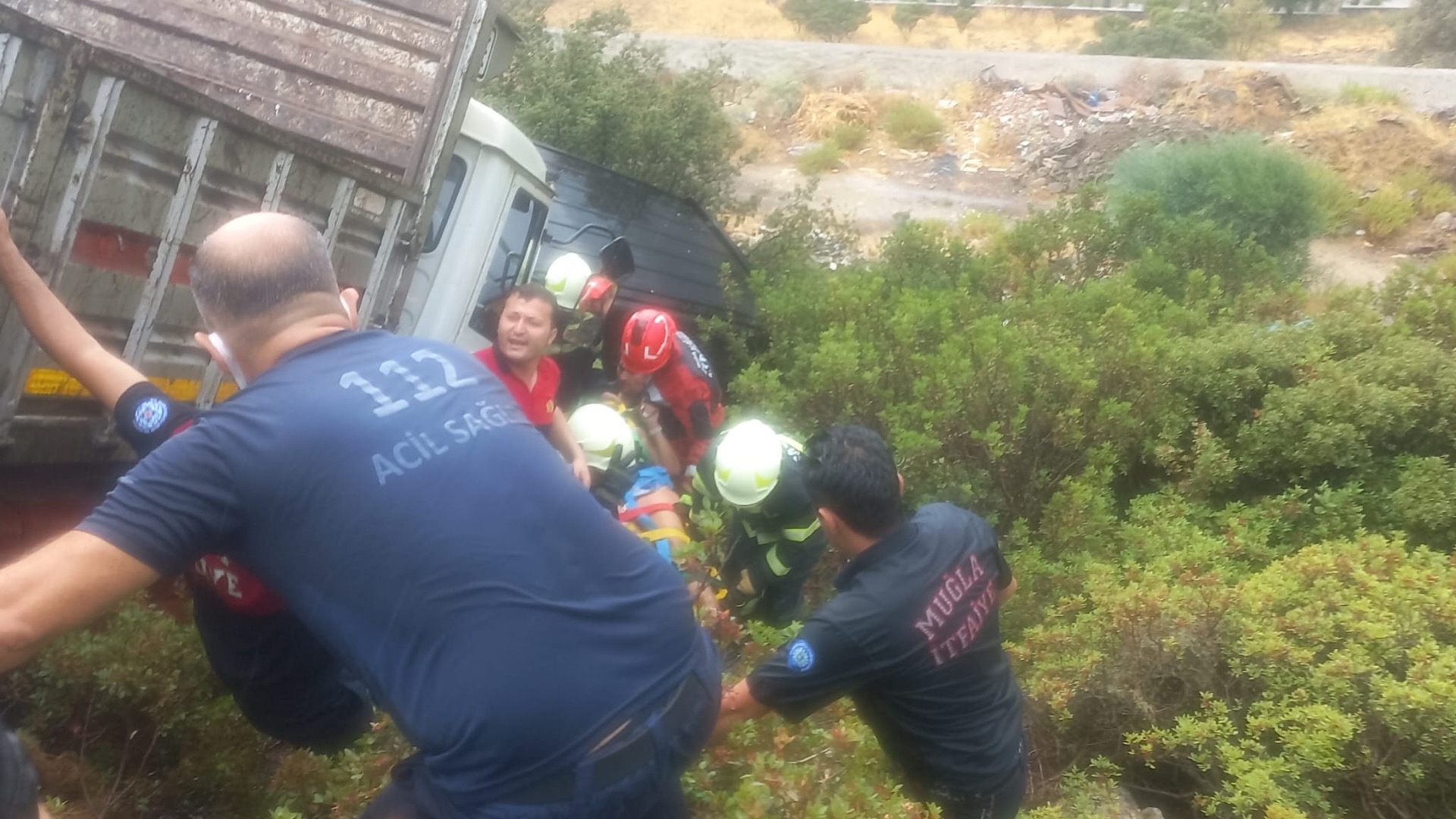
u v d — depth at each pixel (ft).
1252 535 16.24
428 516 4.97
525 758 4.96
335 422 5.05
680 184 39.24
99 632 9.92
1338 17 106.42
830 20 106.83
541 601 5.06
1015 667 13.53
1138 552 15.81
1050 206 56.34
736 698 8.52
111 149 9.48
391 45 16.14
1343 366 19.57
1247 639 11.99
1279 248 41.34
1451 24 86.79
